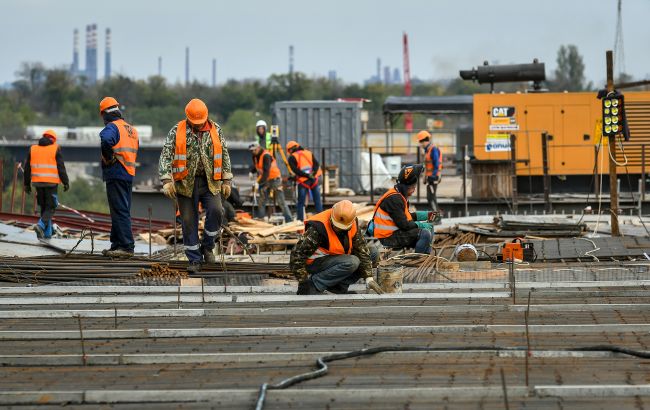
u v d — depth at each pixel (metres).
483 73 70.12
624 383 16.83
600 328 21.25
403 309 23.89
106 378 17.73
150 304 25.48
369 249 28.45
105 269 28.75
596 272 29.19
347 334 21.23
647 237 36.91
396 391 16.23
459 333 21.20
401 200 31.47
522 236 39.41
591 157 67.56
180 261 30.17
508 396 16.20
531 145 68.31
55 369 18.47
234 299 25.61
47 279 28.14
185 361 18.88
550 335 20.86
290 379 16.94
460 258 31.91
